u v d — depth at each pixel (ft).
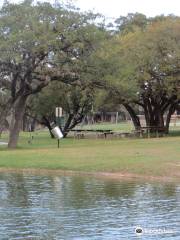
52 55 121.80
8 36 115.75
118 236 39.11
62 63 123.13
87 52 123.54
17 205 51.37
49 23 118.11
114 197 55.52
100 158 85.71
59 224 43.11
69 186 63.67
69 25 120.26
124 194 57.31
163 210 48.44
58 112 123.44
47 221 44.21
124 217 45.47
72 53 123.13
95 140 153.07
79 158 86.89
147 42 158.92
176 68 158.92
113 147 108.78
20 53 116.98
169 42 156.66
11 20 116.67
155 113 184.96
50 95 189.37
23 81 126.31
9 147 125.90
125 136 167.94
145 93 169.99
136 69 155.02
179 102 179.73
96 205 51.08
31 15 118.01
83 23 122.01
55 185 64.54
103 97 155.94
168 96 173.88
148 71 159.63
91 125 337.52
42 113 195.11
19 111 129.59
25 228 41.88
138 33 167.02
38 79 126.11
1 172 78.48
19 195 57.16
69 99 194.90
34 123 273.95
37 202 52.90
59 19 119.24
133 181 67.62
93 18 124.47
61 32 118.52
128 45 158.61
